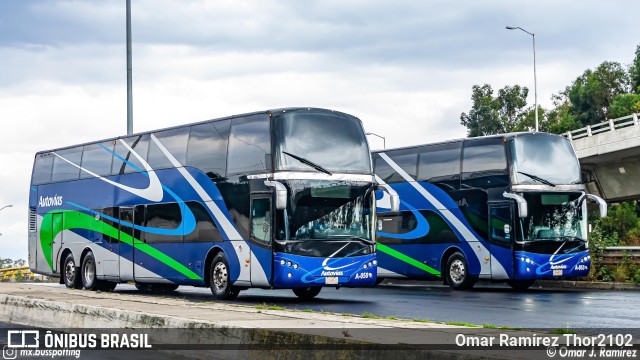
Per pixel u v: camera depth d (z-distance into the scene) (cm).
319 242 2361
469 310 2162
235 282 2450
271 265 2331
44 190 3344
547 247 3064
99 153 3086
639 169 5228
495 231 3095
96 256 3045
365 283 2422
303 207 2356
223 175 2512
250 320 1481
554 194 3097
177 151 2717
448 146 3303
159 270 2750
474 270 3166
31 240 3391
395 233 3472
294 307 2233
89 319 1738
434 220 3319
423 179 3375
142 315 1562
